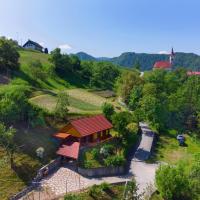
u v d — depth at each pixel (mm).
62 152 76938
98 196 63562
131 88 130125
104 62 187000
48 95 109812
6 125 77562
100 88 158000
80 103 113250
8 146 71188
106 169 73625
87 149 79188
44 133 81375
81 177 71250
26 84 117750
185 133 112125
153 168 79188
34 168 70375
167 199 64000
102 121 88438
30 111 82438
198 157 73562
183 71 192625
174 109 117812
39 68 133125
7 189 62562
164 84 145375
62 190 65188
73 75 159375
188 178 66812
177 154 90750
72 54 172375
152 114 104500
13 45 133625
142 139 95625
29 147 75125
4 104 76625
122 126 87688
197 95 127812
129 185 57594
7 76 120750
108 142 84875
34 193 63406
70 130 80312
